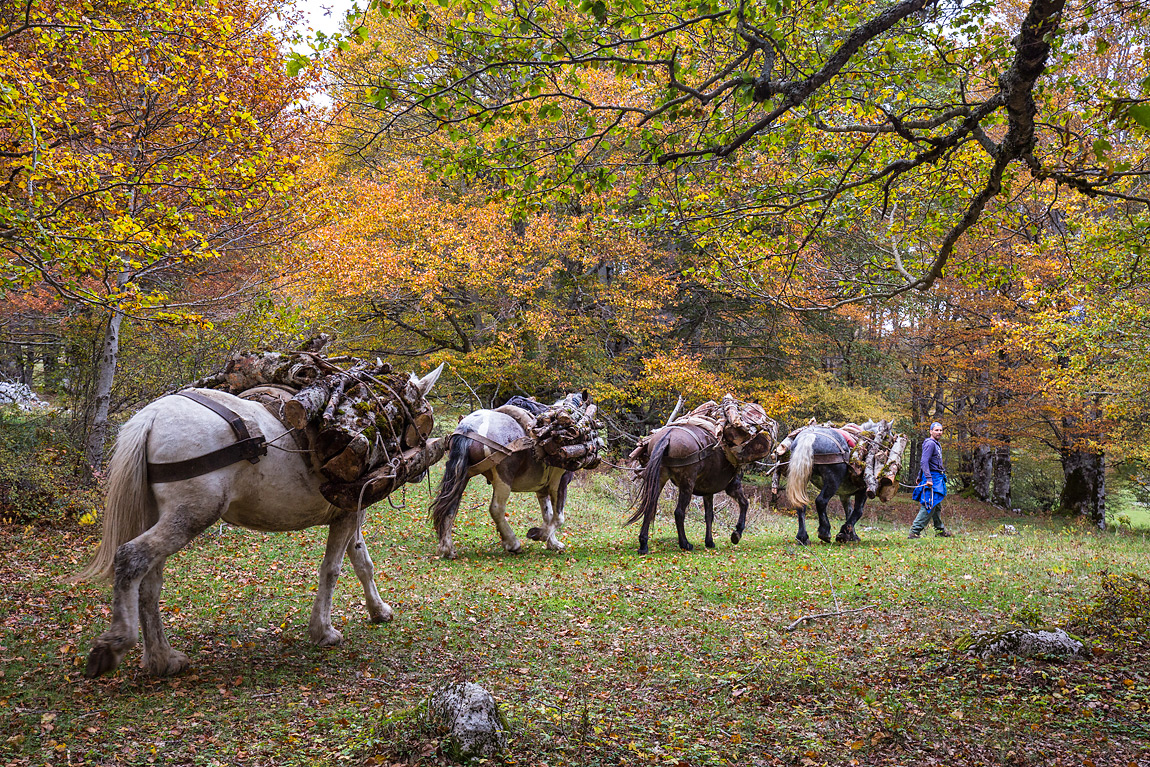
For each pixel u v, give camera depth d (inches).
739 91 201.6
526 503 618.5
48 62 282.2
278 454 203.8
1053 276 552.1
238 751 151.6
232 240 407.2
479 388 901.2
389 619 265.3
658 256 865.5
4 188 232.2
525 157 246.2
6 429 454.3
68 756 144.1
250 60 351.3
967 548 461.4
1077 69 349.7
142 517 186.4
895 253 312.8
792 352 951.0
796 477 485.4
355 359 238.4
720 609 295.0
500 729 154.4
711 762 153.6
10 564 315.3
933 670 212.1
